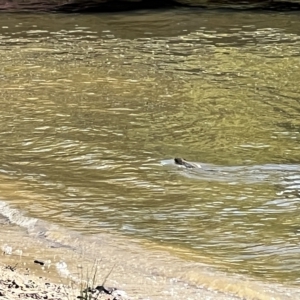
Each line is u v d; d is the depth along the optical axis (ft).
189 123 57.77
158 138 53.62
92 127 56.24
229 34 100.68
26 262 30.73
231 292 29.07
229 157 49.32
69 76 74.13
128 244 34.37
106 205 39.99
